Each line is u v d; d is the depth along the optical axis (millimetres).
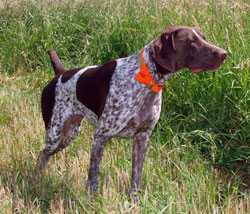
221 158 5320
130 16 7926
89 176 4539
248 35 6508
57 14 9414
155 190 4645
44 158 5137
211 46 3922
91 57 8016
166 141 5848
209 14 7293
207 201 4320
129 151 5551
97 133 4496
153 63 4168
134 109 4281
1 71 8938
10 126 6422
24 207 4246
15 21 9812
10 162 5324
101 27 8633
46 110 5043
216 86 5879
